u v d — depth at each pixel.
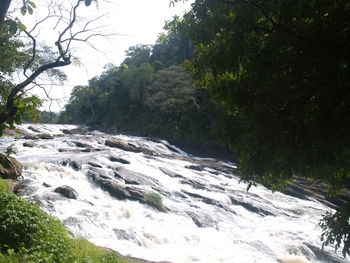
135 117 60.12
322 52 4.09
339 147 4.32
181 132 47.62
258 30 5.61
